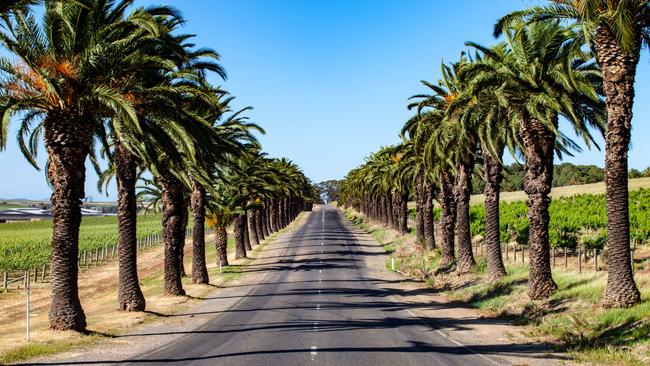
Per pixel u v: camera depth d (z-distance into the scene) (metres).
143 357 13.62
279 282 36.69
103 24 17.56
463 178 32.75
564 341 15.29
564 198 69.75
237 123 32.91
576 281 21.97
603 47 17.16
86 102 17.09
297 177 98.88
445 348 14.91
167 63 18.27
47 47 16.70
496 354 13.95
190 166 27.66
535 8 18.30
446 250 37.44
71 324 17.33
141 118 19.64
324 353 14.14
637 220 35.09
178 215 29.31
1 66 16.27
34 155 20.80
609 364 12.13
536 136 22.06
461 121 24.89
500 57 22.41
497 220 28.11
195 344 15.70
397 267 43.84
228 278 39.03
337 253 57.88
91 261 58.06
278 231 98.12
